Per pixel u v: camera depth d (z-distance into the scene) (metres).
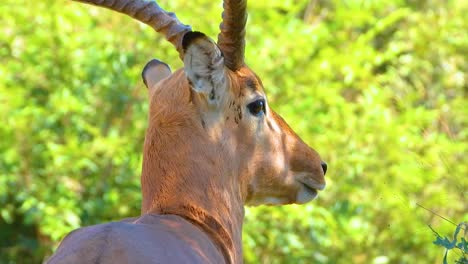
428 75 17.19
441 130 16.30
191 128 6.63
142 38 14.24
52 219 13.30
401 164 13.73
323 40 15.30
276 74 14.45
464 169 13.61
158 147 6.62
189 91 6.68
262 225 13.62
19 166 13.65
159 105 6.76
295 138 7.28
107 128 14.25
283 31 14.60
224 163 6.69
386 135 14.05
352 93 16.53
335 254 14.30
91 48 13.96
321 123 14.16
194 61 6.50
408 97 15.34
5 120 13.42
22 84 14.23
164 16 7.12
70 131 14.12
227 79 6.73
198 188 6.53
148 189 6.59
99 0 7.16
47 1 14.22
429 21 17.05
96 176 14.03
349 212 14.04
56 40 14.08
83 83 14.09
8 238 14.76
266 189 7.14
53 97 13.52
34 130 13.77
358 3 15.70
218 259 6.13
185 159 6.56
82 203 13.82
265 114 7.02
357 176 14.23
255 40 14.62
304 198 7.29
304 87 14.50
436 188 13.41
